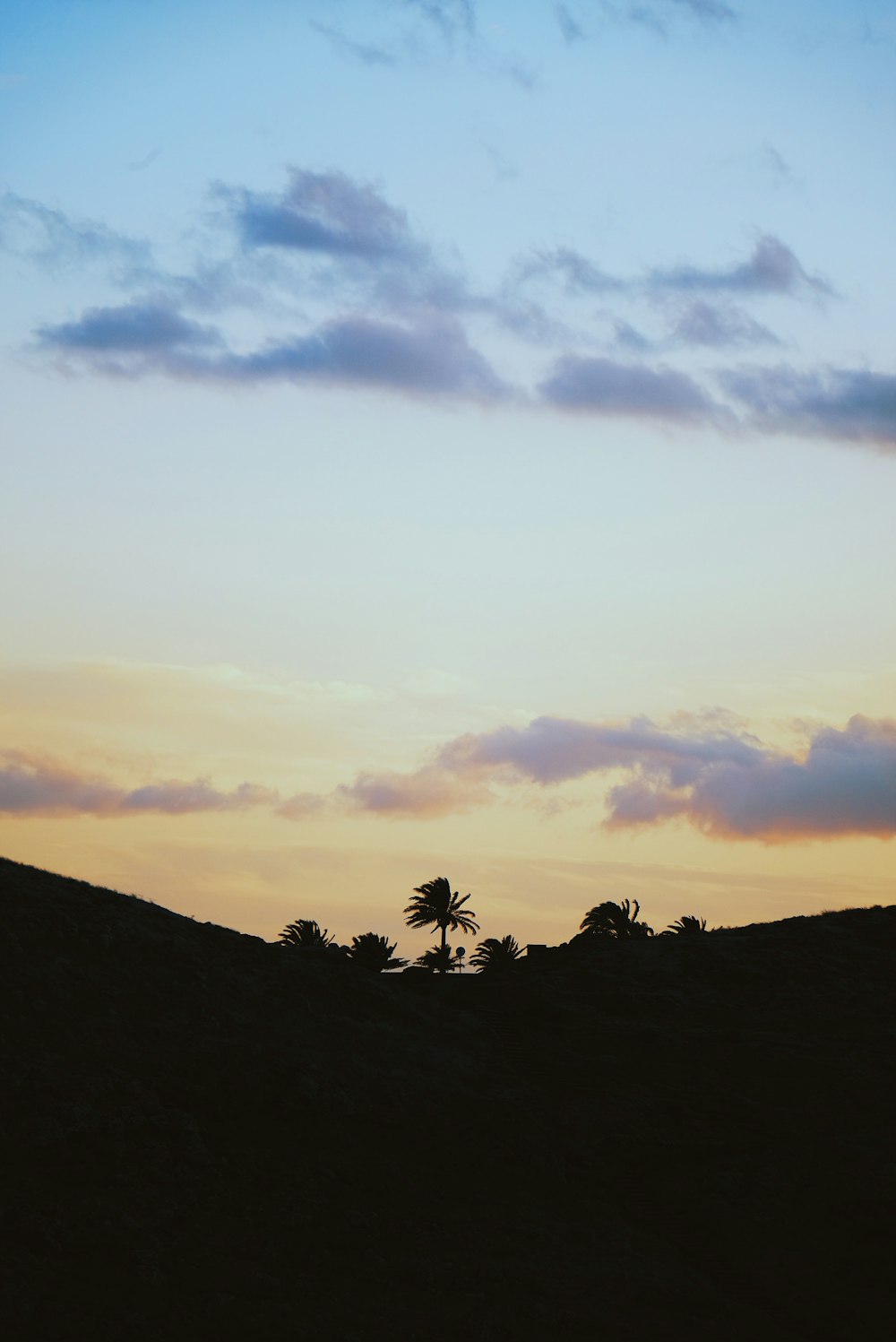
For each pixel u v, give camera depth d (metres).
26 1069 50.91
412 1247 46.28
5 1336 35.78
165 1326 38.12
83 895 72.06
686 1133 61.31
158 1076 53.75
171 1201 45.19
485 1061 67.19
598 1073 67.81
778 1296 48.62
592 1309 44.56
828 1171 58.31
